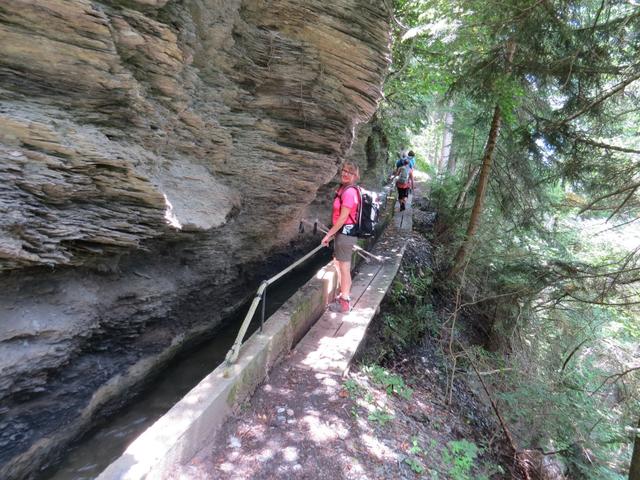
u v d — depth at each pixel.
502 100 6.82
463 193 13.06
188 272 5.40
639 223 9.90
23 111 3.10
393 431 3.59
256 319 6.58
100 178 3.45
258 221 6.43
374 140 13.68
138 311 4.59
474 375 6.57
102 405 4.12
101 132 3.62
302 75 5.94
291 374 3.97
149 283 4.71
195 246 5.27
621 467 5.86
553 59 6.29
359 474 2.92
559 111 6.80
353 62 6.05
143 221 3.83
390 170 18.59
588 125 7.05
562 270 6.28
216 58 5.08
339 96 6.31
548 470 5.19
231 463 2.75
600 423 6.05
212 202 5.00
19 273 3.30
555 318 7.86
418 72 9.65
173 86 4.29
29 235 3.06
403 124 15.98
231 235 5.89
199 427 2.75
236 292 6.68
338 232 5.26
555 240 8.89
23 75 3.19
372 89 6.36
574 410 5.85
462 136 13.82
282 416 3.34
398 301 7.41
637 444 4.06
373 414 3.64
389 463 3.14
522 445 5.39
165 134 4.33
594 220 11.00
